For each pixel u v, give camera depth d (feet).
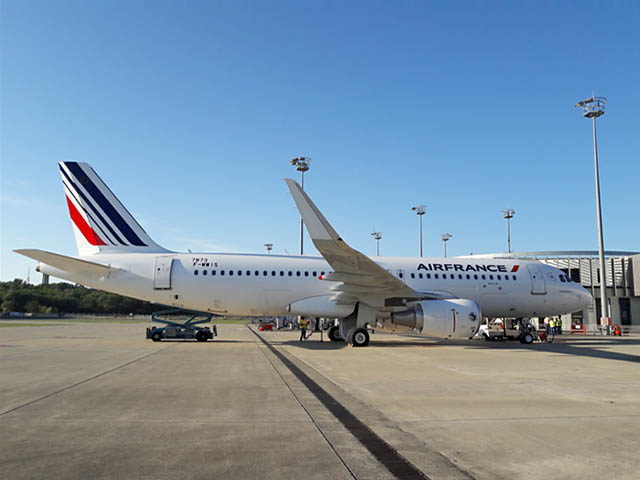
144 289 68.54
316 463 15.35
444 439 18.40
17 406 24.16
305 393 28.27
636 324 139.54
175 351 56.70
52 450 16.62
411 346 67.97
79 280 68.59
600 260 114.42
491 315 76.54
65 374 36.06
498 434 19.21
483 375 36.81
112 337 90.12
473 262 76.64
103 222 71.61
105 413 22.56
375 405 24.97
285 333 114.11
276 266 70.49
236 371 38.11
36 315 376.48
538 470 14.87
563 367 42.42
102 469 14.64
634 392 29.27
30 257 63.67
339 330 75.97
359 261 57.98
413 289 71.10
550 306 76.95
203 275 69.10
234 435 18.69
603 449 17.17
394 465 15.26
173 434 18.80
